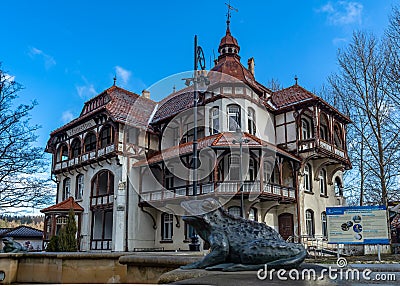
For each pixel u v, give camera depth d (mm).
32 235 37781
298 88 27312
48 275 8906
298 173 24953
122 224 26062
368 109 25047
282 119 26422
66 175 31984
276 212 25188
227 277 3762
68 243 20062
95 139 30984
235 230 4766
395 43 24469
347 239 12188
